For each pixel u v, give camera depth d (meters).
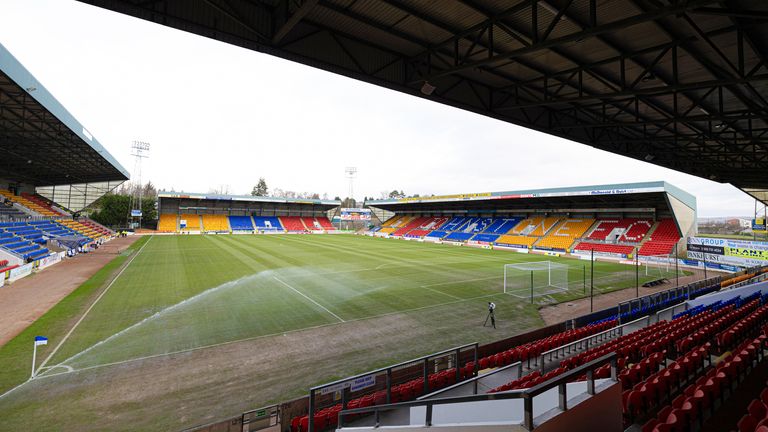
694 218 34.66
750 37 6.95
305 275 22.81
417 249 41.91
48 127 22.34
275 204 75.31
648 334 9.77
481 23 6.96
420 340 11.51
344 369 9.27
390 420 6.34
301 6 5.55
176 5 5.85
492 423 2.70
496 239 48.41
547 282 21.75
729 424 4.95
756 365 7.01
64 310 13.98
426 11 6.73
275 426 6.54
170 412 7.16
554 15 6.66
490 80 9.98
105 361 9.54
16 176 43.44
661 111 11.43
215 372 9.02
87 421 6.80
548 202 47.41
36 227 33.06
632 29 6.98
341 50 7.67
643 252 33.34
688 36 7.10
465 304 16.23
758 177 24.08
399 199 63.00
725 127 13.45
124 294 16.80
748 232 78.69
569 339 10.34
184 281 20.09
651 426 4.47
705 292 17.83
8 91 16.39
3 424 6.64
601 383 3.21
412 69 8.93
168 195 61.12
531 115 11.59
